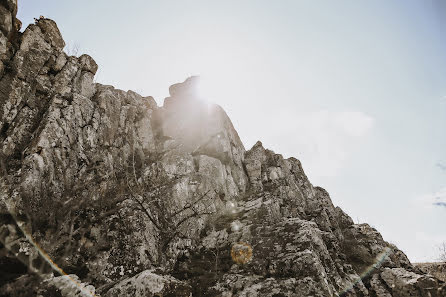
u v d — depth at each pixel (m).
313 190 28.66
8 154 12.67
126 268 11.83
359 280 15.41
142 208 13.19
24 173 11.63
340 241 20.19
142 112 23.81
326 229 20.34
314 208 25.27
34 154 12.51
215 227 17.19
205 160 21.36
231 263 13.77
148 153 21.36
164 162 19.66
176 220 15.88
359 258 18.70
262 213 17.91
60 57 17.91
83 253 11.41
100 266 11.42
